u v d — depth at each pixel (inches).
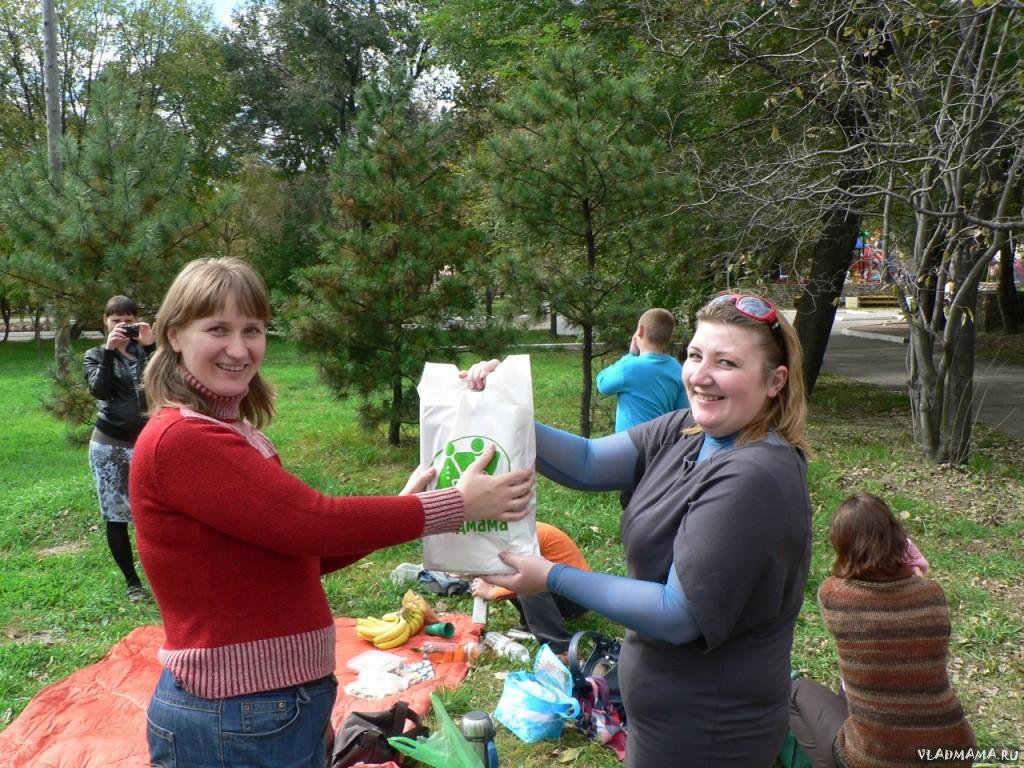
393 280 347.9
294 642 72.2
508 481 77.8
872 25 323.0
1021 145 285.6
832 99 342.6
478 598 187.0
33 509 290.7
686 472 81.0
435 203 366.0
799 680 130.6
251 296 73.3
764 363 77.1
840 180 326.3
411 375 354.6
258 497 67.9
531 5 556.7
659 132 414.9
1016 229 279.6
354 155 365.7
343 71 1325.0
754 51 348.8
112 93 330.0
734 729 78.0
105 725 147.4
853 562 115.3
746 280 371.2
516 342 359.3
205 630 70.1
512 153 344.8
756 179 345.4
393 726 134.6
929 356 347.3
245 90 1307.8
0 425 498.0
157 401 73.3
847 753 114.0
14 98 1116.5
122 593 215.5
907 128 314.8
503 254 348.2
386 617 185.2
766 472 74.1
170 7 1162.0
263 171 1301.7
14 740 142.6
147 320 306.2
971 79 292.5
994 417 478.9
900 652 110.3
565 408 507.8
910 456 362.3
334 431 441.7
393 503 72.5
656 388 215.2
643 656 81.8
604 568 230.5
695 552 72.9
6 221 303.4
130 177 309.4
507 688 149.4
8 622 197.8
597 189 344.2
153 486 69.0
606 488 91.4
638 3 395.9
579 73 355.9
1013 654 179.6
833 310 517.3
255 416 81.8
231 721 70.0
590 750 140.3
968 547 251.0
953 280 340.8
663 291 444.8
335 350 357.4
